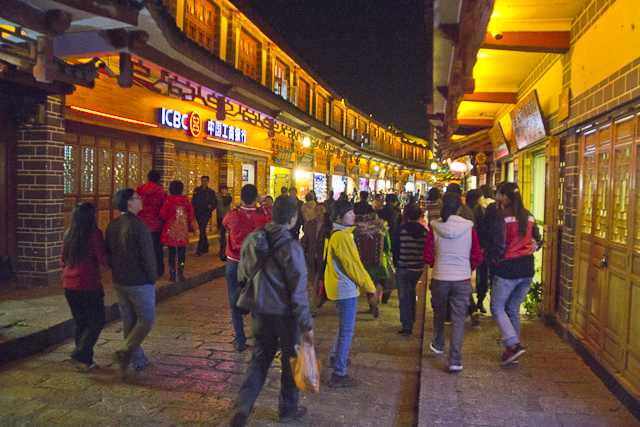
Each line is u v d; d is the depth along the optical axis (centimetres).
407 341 591
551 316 607
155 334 593
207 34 1271
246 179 1608
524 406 374
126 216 435
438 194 805
